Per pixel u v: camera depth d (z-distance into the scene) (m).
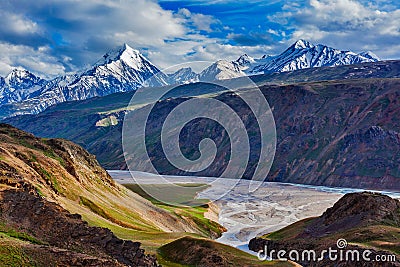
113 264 35.09
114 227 72.69
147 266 42.38
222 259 56.19
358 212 84.69
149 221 90.06
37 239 40.25
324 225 87.69
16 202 44.28
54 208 45.41
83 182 91.81
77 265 33.75
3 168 65.75
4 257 31.62
